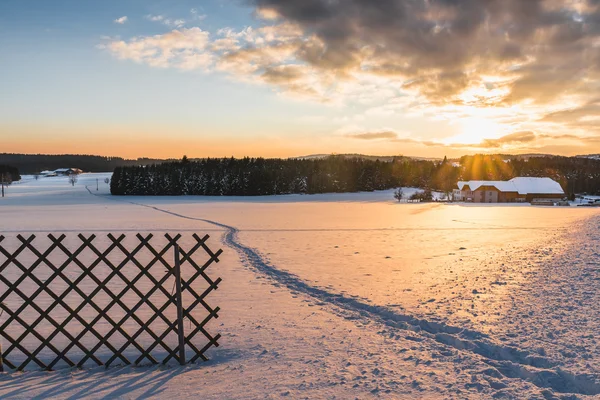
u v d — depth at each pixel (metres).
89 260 16.25
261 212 52.31
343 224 35.31
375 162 141.38
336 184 124.44
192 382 5.27
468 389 4.98
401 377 5.35
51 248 5.57
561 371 5.41
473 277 12.10
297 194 116.50
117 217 42.12
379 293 10.44
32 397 4.80
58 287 11.73
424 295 10.06
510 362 5.83
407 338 7.06
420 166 147.12
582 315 7.83
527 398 4.71
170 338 7.18
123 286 11.87
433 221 39.25
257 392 4.94
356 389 5.00
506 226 33.47
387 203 84.62
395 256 17.33
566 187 134.88
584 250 16.77
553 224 35.06
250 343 6.81
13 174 189.25
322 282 11.98
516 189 95.38
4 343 6.98
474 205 79.75
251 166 127.06
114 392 4.96
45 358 6.28
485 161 166.00
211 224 34.28
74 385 5.16
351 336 7.13
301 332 7.39
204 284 12.12
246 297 10.34
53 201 81.56
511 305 8.75
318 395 4.84
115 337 7.30
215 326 7.82
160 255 5.91
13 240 23.09
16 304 9.84
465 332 7.13
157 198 96.62
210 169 118.06
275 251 18.95
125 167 114.31
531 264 13.95
